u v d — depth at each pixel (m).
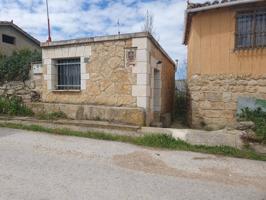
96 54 7.68
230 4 7.46
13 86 9.15
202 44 8.35
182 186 3.79
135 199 3.29
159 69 8.93
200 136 6.04
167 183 3.88
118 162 4.81
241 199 3.40
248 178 4.21
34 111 8.45
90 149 5.58
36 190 3.43
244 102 7.73
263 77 7.54
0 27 18.11
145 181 3.93
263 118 7.04
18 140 6.10
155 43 7.85
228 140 5.84
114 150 5.58
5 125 7.63
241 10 7.63
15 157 4.81
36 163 4.52
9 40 19.27
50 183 3.68
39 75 8.77
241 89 7.82
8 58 10.87
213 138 5.94
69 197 3.27
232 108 7.95
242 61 7.77
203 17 8.30
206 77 8.31
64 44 8.05
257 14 7.50
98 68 7.67
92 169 4.36
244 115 7.50
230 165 4.85
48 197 3.24
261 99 7.56
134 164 4.73
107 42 7.51
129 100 7.28
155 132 6.49
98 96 7.71
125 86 7.32
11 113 8.51
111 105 7.53
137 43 7.10
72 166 4.46
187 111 10.24
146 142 6.16
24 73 9.47
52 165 4.46
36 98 8.78
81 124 7.12
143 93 7.09
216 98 8.17
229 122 7.99
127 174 4.20
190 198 3.38
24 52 11.98
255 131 5.94
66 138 6.46
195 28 8.45
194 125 8.53
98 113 7.47
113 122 7.20
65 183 3.71
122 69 7.33
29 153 5.11
